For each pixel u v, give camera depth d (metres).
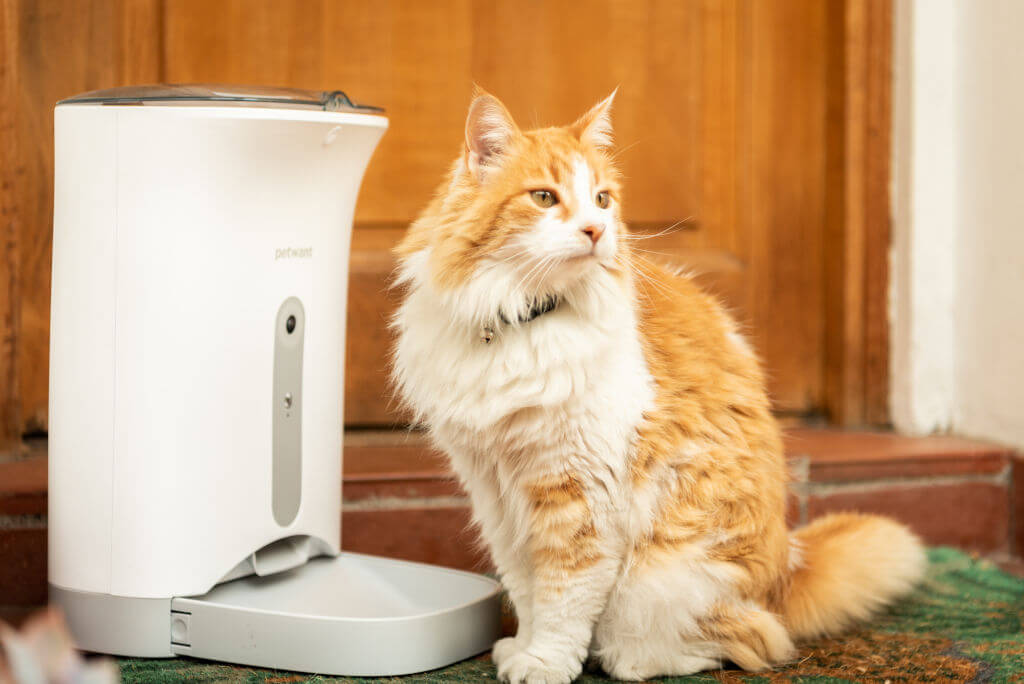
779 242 3.08
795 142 3.07
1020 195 2.80
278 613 1.82
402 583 2.09
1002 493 2.80
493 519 1.90
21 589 2.24
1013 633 2.11
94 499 1.85
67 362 1.86
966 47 2.95
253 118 1.77
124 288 1.79
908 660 1.95
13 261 2.47
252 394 1.89
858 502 2.68
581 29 2.91
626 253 1.83
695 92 2.99
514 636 2.09
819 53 3.06
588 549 1.78
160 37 2.66
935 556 2.61
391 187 2.84
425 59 2.83
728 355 2.00
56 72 2.52
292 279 1.94
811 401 3.10
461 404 1.75
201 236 1.79
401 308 1.91
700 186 3.02
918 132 2.97
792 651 1.96
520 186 1.71
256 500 1.92
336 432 2.10
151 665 1.84
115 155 1.77
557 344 1.71
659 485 1.82
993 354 2.90
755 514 1.89
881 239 3.04
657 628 1.84
